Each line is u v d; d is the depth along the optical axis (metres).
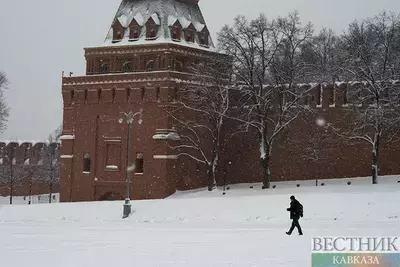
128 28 75.44
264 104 63.88
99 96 73.25
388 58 61.94
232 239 28.17
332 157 67.81
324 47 88.56
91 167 73.38
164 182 68.31
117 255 22.88
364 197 46.06
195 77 68.94
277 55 66.56
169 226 38.69
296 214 30.05
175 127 69.56
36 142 106.19
